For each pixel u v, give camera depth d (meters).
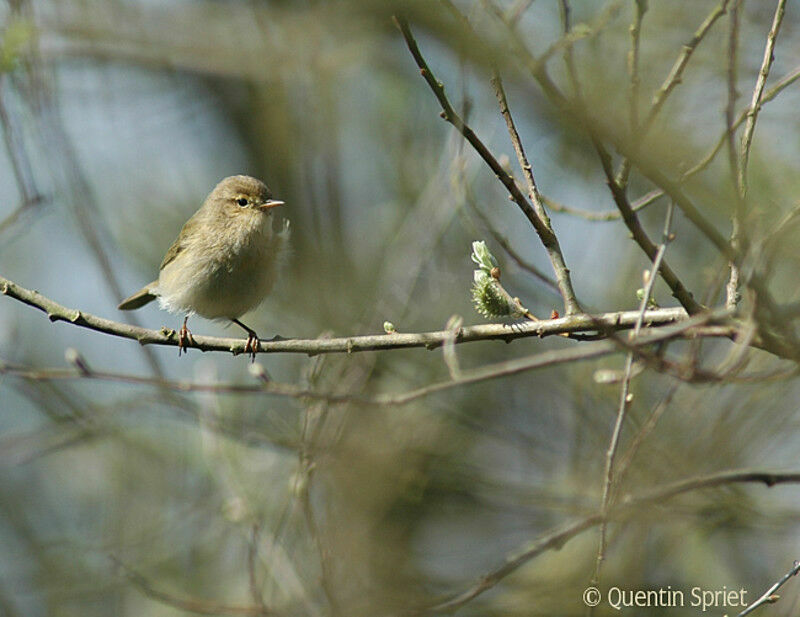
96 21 13.05
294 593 10.31
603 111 7.59
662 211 12.58
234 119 16.89
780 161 9.57
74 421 11.60
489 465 12.68
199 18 13.88
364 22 13.23
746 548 11.56
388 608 11.09
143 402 11.00
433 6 7.66
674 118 9.47
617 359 10.84
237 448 11.63
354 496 11.97
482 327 7.07
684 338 6.48
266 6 13.62
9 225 9.99
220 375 14.42
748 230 6.02
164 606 12.91
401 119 15.61
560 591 11.30
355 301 14.78
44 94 10.14
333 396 8.39
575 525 8.45
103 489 14.07
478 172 12.13
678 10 10.55
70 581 13.34
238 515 10.34
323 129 15.32
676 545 11.30
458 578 12.10
